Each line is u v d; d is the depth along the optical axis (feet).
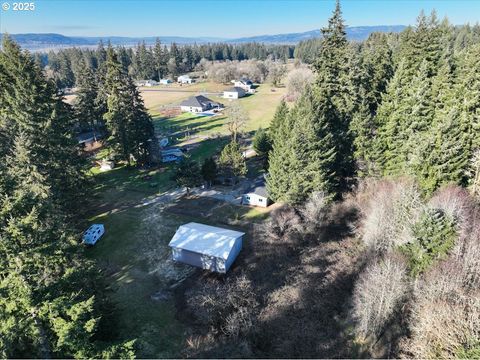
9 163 99.76
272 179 124.67
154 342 71.36
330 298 81.51
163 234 114.11
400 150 115.03
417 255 76.48
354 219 109.29
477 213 85.56
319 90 128.57
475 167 99.91
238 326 71.31
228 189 145.89
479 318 57.88
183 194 142.31
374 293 68.59
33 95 118.93
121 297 85.81
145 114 171.01
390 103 121.60
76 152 126.62
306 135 112.68
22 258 49.16
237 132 224.33
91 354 46.88
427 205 81.82
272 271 92.32
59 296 51.44
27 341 48.16
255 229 115.34
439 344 57.47
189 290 88.28
